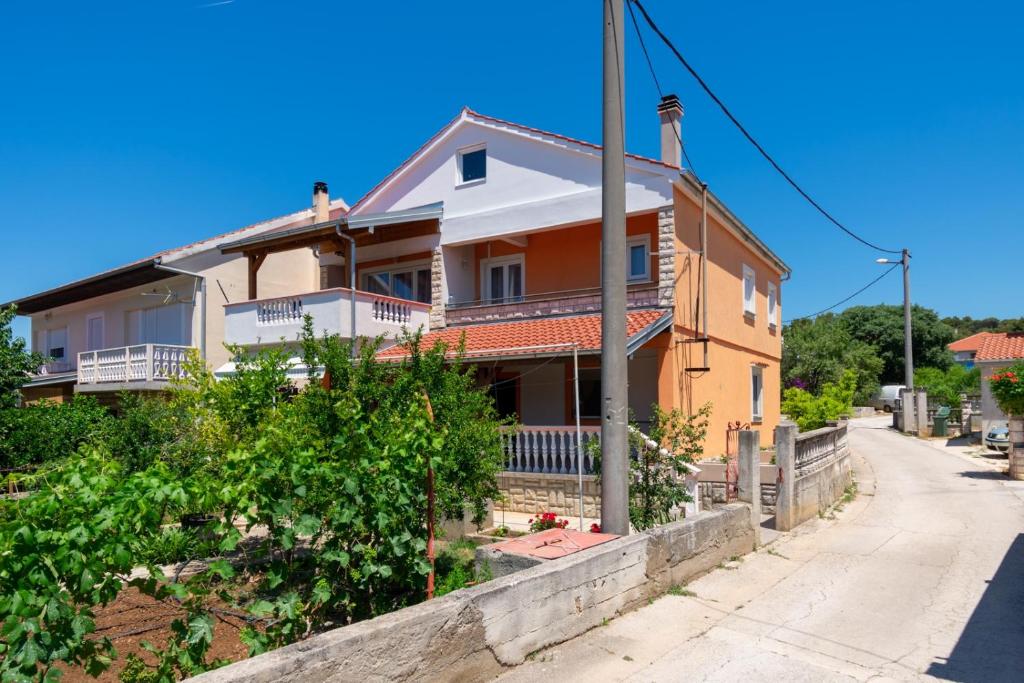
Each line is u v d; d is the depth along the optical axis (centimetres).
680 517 1005
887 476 1822
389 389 796
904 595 770
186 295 2072
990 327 9469
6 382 1449
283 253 2202
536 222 1684
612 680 522
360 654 416
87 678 539
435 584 737
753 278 2141
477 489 828
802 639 625
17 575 371
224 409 866
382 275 2009
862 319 6419
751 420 2059
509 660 530
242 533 528
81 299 2509
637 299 1557
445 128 1845
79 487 419
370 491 567
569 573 598
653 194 1546
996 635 641
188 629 464
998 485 1599
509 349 1374
